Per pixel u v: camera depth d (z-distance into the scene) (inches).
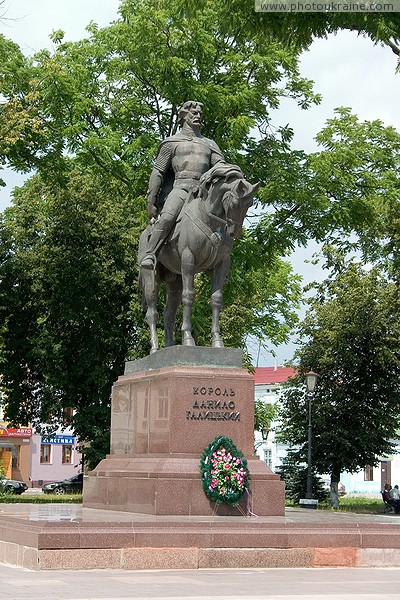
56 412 1378.0
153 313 631.2
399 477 2437.3
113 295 1341.0
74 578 399.9
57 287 1337.4
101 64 1151.0
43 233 1384.1
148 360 607.5
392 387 1376.7
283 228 1115.9
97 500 601.3
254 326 1550.2
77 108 1117.1
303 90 1182.9
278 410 1492.4
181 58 1082.7
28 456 2347.4
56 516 507.2
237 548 455.5
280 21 567.8
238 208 542.3
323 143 1155.9
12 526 470.0
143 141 1099.3
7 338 1375.5
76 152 1142.3
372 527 483.5
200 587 373.1
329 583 396.8
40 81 1099.3
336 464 1371.8
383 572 450.6
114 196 1307.8
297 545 465.1
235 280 1058.1
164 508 524.1
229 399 560.7
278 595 348.5
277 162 1101.7
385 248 1350.9
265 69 1106.1
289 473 1423.5
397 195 1133.1
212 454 535.2
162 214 594.2
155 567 440.1
